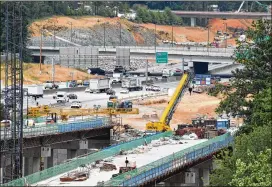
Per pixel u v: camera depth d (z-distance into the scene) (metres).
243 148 180.62
